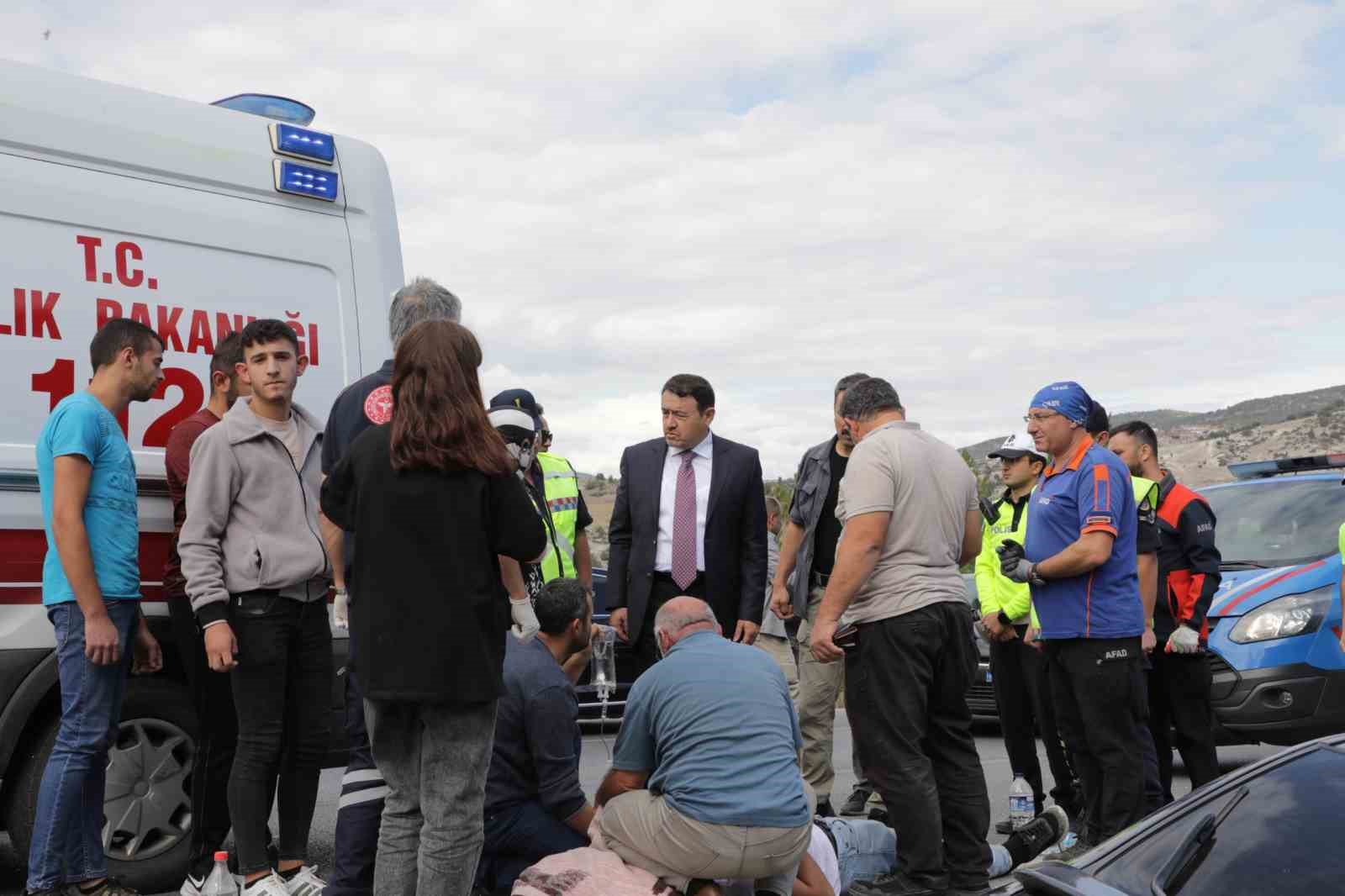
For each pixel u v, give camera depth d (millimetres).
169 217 5289
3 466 4699
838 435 6660
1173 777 8289
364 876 4223
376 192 6023
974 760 5191
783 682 4242
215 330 5367
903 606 4992
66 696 4516
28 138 4934
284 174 5664
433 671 3477
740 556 5934
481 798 3629
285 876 4742
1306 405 173250
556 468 5754
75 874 4492
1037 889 2635
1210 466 134125
